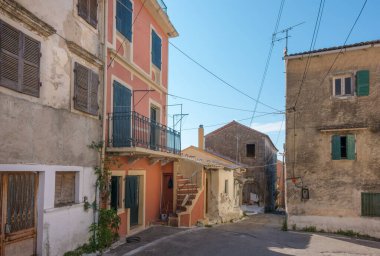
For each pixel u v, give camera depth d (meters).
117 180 11.62
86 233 9.47
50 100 8.12
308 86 17.42
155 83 15.09
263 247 11.34
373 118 16.12
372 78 16.30
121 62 11.92
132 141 10.99
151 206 14.70
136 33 13.32
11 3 6.74
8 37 6.80
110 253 9.43
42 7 7.98
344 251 11.55
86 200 9.55
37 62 7.65
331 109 16.89
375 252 11.62
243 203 35.47
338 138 16.64
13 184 7.05
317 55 17.22
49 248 7.87
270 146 40.12
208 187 21.27
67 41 8.84
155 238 11.73
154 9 14.69
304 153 17.16
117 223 10.48
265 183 35.34
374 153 15.98
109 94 11.02
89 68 9.91
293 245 12.30
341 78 16.89
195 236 12.50
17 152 6.98
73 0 9.26
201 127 33.09
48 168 7.93
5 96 6.69
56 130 8.30
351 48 16.44
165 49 17.09
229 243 11.62
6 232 6.79
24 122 7.20
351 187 16.23
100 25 10.69
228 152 36.66
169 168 16.61
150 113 14.74
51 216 7.98
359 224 15.88
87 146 9.70
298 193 17.05
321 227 16.48
